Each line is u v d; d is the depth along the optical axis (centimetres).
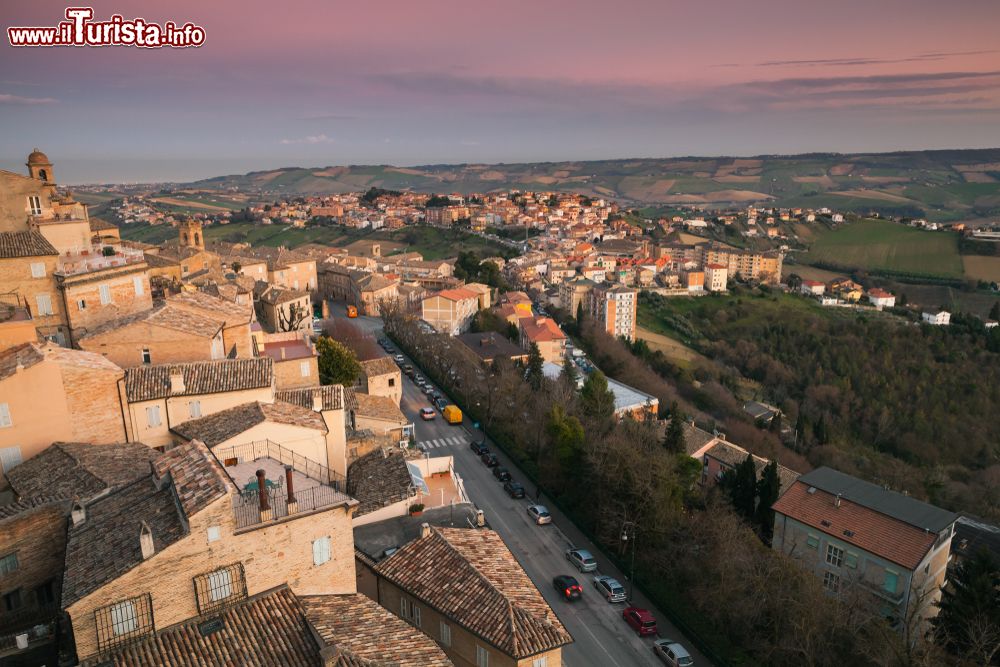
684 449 9800
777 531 7044
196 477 3272
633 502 6725
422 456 6438
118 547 3033
